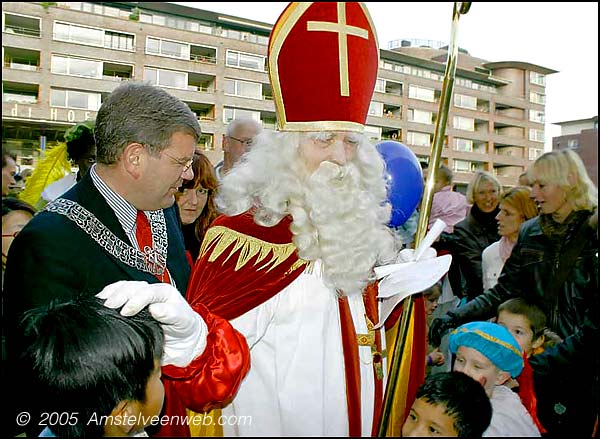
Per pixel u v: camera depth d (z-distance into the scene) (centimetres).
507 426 125
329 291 124
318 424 118
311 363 119
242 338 111
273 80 125
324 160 123
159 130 116
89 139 179
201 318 107
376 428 124
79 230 115
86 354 86
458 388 114
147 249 130
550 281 178
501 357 126
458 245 222
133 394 89
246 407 119
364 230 121
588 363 169
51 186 187
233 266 121
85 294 99
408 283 114
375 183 129
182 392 107
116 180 120
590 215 175
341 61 120
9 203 171
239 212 129
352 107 122
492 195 220
